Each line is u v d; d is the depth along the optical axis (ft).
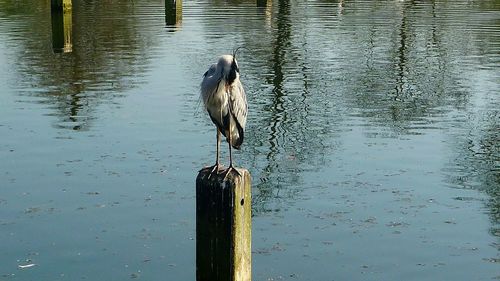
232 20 91.61
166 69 60.59
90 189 33.19
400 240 28.45
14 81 56.08
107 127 43.37
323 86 55.57
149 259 26.61
